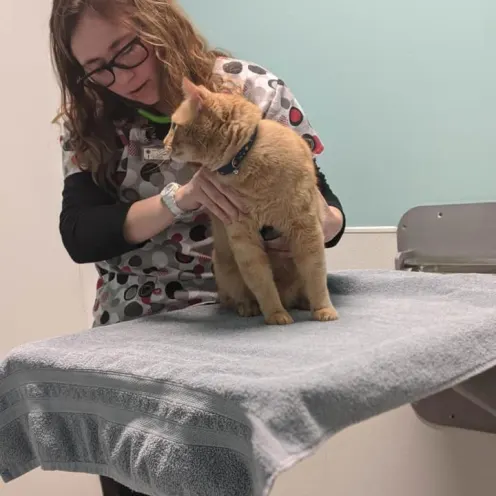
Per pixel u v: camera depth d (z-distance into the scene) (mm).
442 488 1336
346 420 564
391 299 1021
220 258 1028
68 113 1124
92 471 757
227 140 859
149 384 656
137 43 997
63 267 1703
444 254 1276
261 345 728
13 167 1578
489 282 1048
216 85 1096
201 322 955
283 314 897
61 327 1691
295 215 891
